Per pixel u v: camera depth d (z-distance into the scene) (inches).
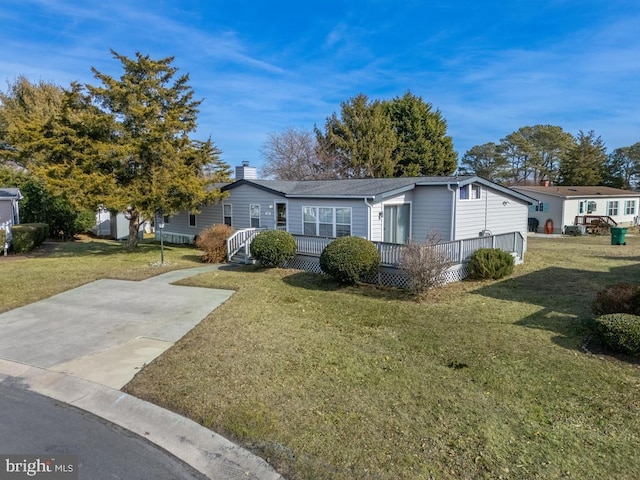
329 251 417.7
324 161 1371.8
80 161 628.7
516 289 400.5
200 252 711.1
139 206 619.2
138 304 350.0
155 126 624.4
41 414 172.1
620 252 679.1
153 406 175.9
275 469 133.8
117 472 132.5
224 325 288.5
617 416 164.6
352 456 138.6
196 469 135.5
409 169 1357.0
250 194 723.4
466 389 188.9
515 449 142.3
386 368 213.2
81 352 240.5
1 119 986.1
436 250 394.9
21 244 668.1
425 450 141.6
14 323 298.5
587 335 261.0
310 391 187.0
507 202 644.1
